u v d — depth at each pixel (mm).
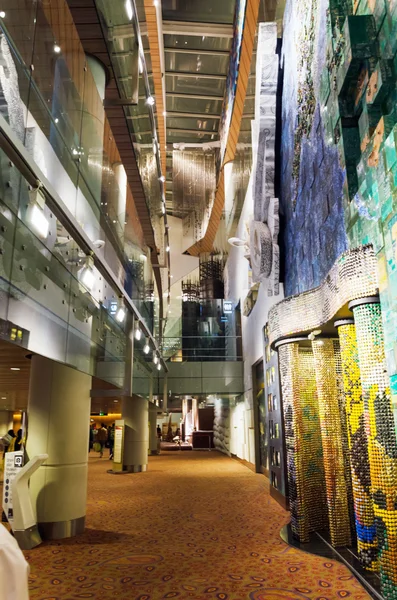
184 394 17500
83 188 5652
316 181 6180
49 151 4477
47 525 5648
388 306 3453
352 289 3920
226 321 19750
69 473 5887
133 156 9586
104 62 7629
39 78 4301
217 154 21672
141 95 8516
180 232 29953
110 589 3812
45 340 4066
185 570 4344
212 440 26359
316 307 5191
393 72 4066
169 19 14664
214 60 17078
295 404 5957
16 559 987
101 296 6379
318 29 5941
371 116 4418
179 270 29031
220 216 21922
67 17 5465
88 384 6391
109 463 17203
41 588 3848
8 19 3605
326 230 5715
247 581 4008
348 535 5180
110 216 7277
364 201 4211
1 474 11602
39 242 3965
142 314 10633
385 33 4203
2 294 3188
